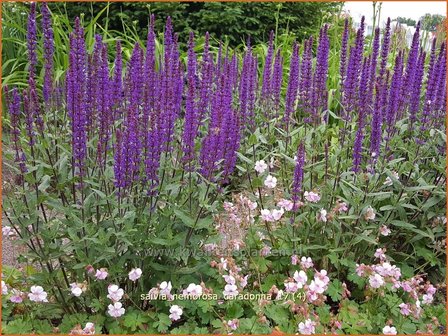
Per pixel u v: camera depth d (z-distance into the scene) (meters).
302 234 3.79
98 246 3.06
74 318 3.19
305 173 4.19
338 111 6.94
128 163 3.04
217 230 3.70
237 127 3.40
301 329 2.93
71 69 3.14
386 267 3.28
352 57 4.02
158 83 3.68
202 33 9.69
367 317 3.29
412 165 3.81
